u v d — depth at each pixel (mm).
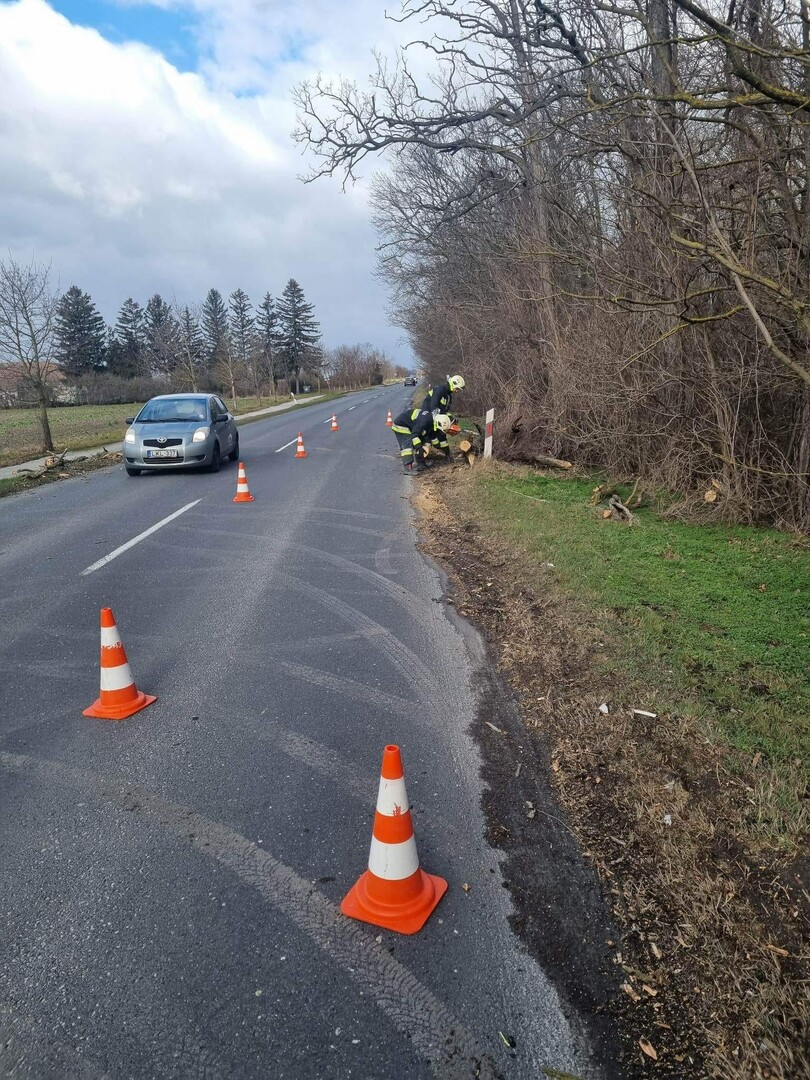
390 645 5395
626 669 4656
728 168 6945
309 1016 2314
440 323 26656
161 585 6934
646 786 3439
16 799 3492
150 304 81875
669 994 2373
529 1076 2117
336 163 15750
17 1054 2188
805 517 8312
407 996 2387
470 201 19078
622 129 7879
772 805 3174
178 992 2404
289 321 95938
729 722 3932
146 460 14391
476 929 2670
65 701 4535
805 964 2432
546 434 13773
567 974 2467
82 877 2953
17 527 9844
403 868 2725
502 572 7176
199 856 3078
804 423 8188
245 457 17859
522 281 14578
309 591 6691
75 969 2496
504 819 3305
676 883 2832
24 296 18500
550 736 4012
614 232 10812
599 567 6953
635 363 10164
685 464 9883
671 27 7336
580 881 2896
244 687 4711
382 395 66250
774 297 6008
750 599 6027
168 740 4039
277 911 2770
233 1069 2139
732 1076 2090
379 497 11578
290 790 3551
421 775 3672
